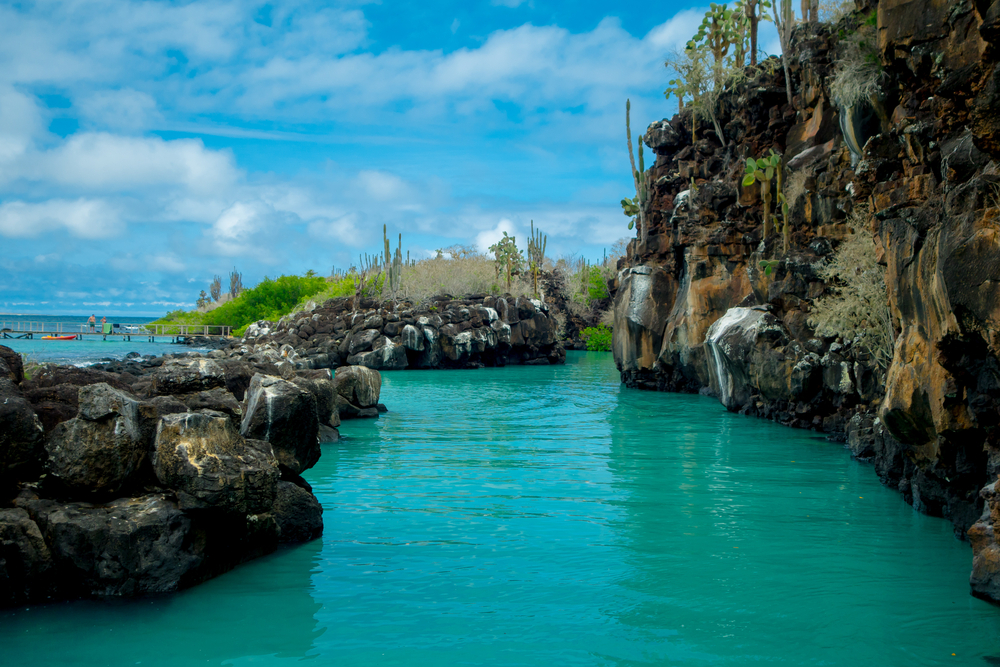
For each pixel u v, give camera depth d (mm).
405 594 7121
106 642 5934
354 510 10492
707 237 26703
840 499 11172
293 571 7781
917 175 9078
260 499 7664
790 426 19391
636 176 33156
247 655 5746
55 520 6656
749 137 26516
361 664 5637
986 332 6148
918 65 9297
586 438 17578
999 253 6027
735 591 7238
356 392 21859
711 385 27203
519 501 11039
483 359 50719
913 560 8211
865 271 15258
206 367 9500
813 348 18641
